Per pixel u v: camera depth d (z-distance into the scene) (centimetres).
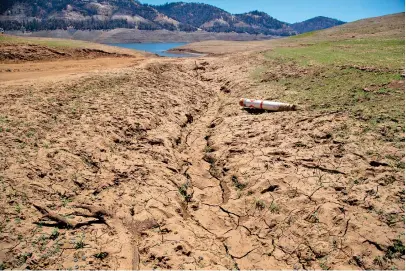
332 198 825
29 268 577
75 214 730
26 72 2069
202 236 785
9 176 773
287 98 1656
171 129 1360
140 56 3606
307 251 712
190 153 1253
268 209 849
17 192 733
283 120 1349
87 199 789
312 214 794
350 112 1270
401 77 1573
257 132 1277
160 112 1482
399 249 655
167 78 2227
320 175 925
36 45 2953
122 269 627
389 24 5794
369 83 1587
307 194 860
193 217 867
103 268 618
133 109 1402
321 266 673
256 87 1994
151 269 643
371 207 767
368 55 2286
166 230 764
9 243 609
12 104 1210
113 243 684
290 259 707
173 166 1078
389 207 754
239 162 1089
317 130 1178
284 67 2302
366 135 1063
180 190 966
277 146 1138
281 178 941
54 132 1049
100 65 2547
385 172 868
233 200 925
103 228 719
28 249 609
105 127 1169
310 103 1507
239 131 1325
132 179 924
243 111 1605
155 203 845
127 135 1184
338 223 750
